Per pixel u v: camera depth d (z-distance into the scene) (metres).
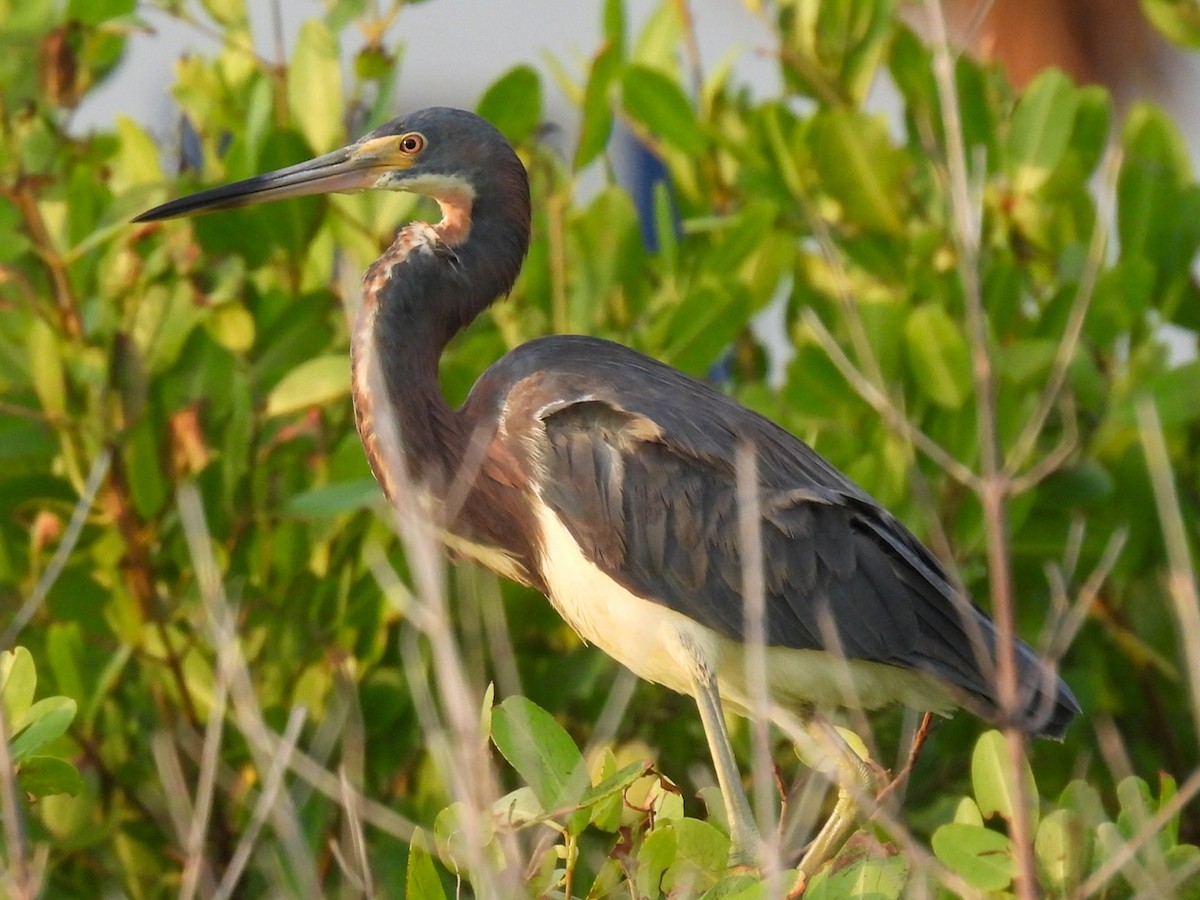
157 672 9.84
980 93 11.49
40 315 9.80
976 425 10.23
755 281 11.31
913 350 10.34
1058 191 11.46
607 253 11.10
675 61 12.35
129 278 10.12
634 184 17.22
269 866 9.34
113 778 9.70
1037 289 11.77
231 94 11.68
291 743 6.48
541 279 11.36
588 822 6.54
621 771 6.41
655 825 7.06
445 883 9.48
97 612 9.84
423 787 9.72
